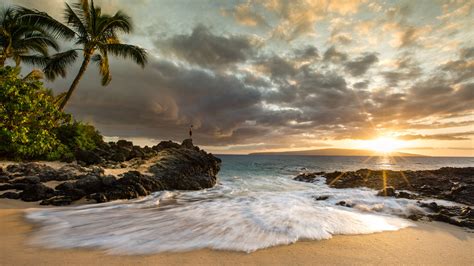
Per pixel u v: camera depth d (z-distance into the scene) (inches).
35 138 531.8
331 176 821.9
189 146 974.4
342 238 227.5
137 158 747.4
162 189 510.0
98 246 194.9
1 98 489.7
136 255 178.4
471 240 235.6
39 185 364.2
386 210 359.3
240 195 493.4
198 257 177.0
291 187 656.4
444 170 790.5
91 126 769.6
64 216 288.8
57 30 756.6
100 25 794.2
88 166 569.6
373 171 845.2
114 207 345.7
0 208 302.5
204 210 336.5
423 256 192.4
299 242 212.2
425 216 326.6
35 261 162.9
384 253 195.5
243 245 202.2
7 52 789.2
